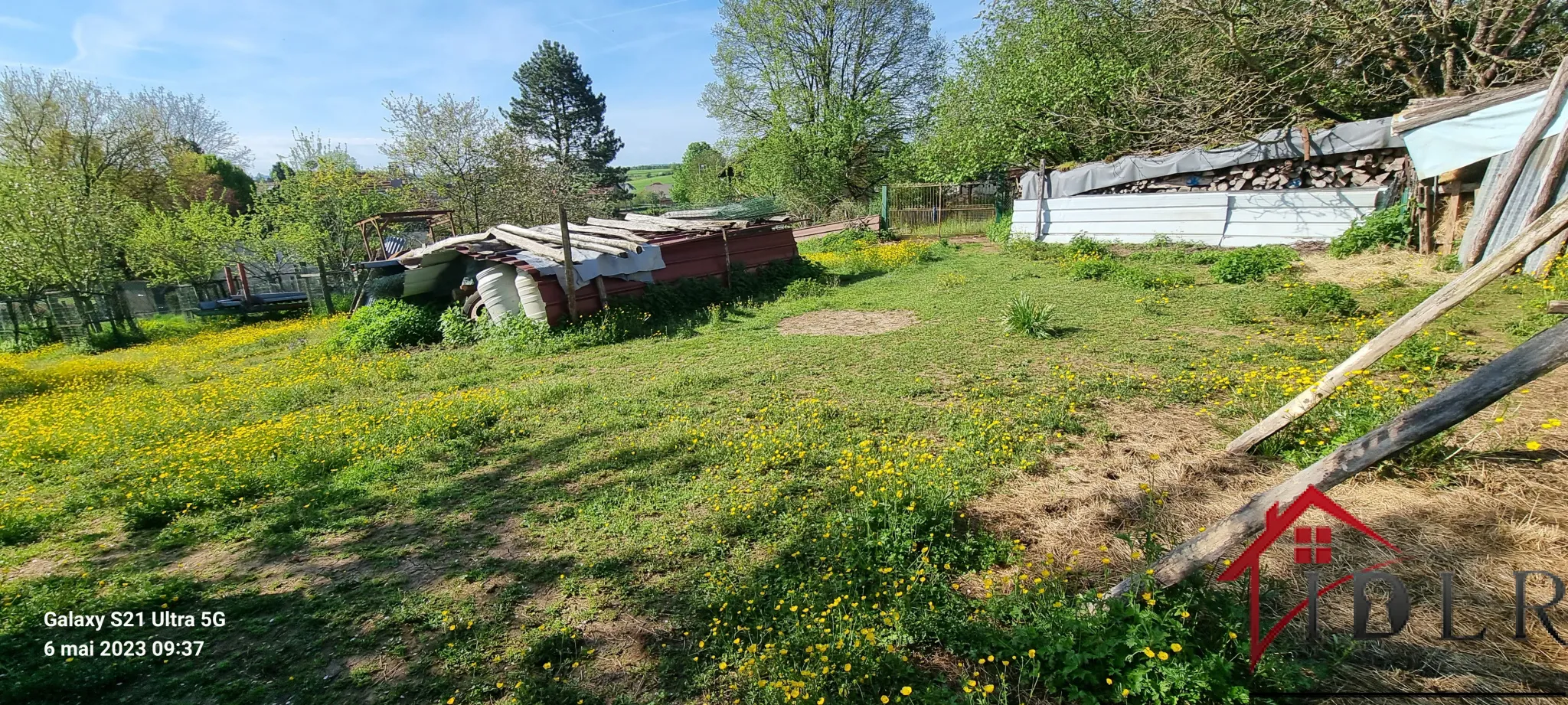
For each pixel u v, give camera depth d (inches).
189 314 835.4
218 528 177.8
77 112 888.9
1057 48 681.0
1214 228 543.5
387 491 193.5
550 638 121.8
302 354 456.8
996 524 145.8
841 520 149.2
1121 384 224.8
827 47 1148.5
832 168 1120.8
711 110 1258.6
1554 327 84.9
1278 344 257.4
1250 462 159.6
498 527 167.3
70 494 210.4
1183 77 581.9
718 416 234.5
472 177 917.8
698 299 496.1
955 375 259.0
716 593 131.4
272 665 121.2
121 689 117.1
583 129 2073.1
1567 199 123.0
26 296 677.3
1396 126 362.0
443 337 460.1
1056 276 476.4
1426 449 138.5
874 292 496.7
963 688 97.3
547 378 323.9
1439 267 339.6
